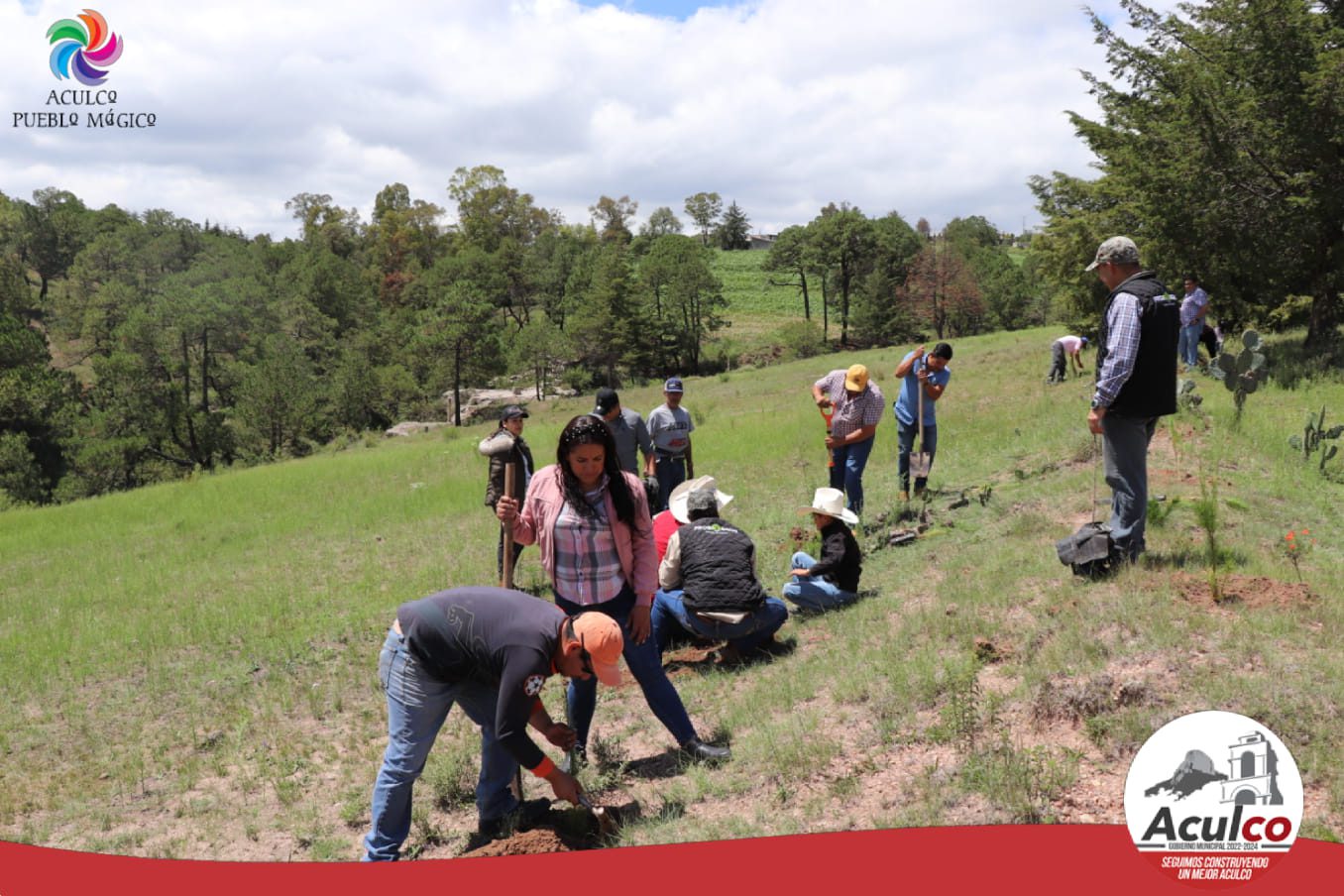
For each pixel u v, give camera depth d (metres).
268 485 20.92
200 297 67.19
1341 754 3.71
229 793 5.43
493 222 156.38
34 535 17.12
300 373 66.50
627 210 182.50
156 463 54.81
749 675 6.05
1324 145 15.93
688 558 6.36
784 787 4.29
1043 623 5.34
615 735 5.47
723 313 128.38
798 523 9.98
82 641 8.88
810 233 114.62
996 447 12.55
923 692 4.85
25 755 6.32
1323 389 13.15
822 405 9.16
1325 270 17.55
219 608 9.73
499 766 4.23
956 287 108.19
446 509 14.76
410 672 3.79
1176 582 5.50
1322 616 4.88
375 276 141.88
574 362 87.56
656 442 9.65
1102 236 21.67
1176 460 9.26
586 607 4.57
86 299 91.44
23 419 57.94
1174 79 17.28
